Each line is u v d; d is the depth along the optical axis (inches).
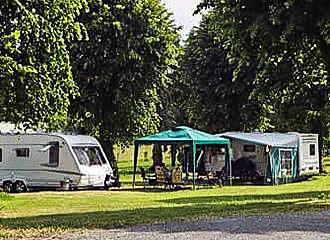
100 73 1505.9
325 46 816.9
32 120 910.4
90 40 1480.1
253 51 839.7
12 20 850.1
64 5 911.7
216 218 661.3
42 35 878.4
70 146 1309.1
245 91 1745.8
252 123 1813.5
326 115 985.5
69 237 530.6
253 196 1061.1
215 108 1812.3
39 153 1331.2
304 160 1651.1
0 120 902.4
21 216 764.6
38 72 885.8
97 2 1432.1
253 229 560.4
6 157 1352.1
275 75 866.1
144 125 1590.8
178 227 583.5
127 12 1510.8
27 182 1333.7
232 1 818.2
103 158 1385.3
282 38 768.3
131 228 582.9
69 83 938.7
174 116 2034.9
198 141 1327.5
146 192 1250.0
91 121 1552.7
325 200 911.0
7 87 858.8
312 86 909.8
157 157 1684.3
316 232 536.4
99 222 643.5
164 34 1553.9
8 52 843.4
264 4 791.1
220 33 879.1
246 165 1572.3
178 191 1264.8
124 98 1541.6
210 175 1455.5
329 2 749.9
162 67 1565.0
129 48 1502.2
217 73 1788.9
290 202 877.8
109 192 1256.2
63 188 1312.7
